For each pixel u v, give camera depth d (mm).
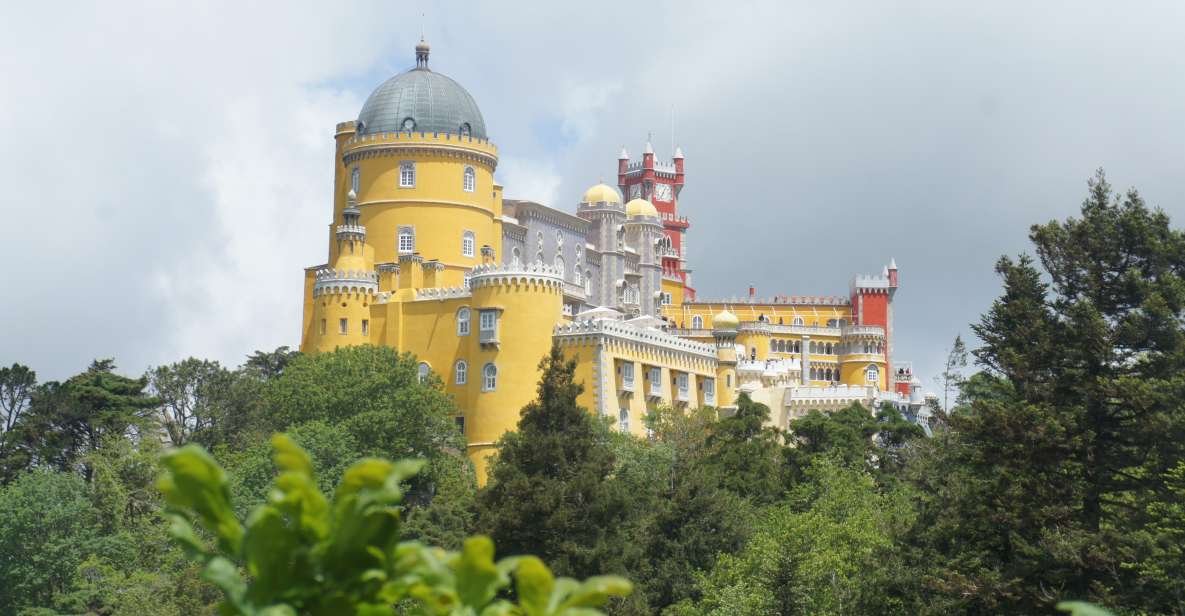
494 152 169625
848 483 111812
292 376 140375
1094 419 75250
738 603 86688
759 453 130875
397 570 12648
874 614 80812
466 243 164750
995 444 75312
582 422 105562
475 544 12484
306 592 12430
